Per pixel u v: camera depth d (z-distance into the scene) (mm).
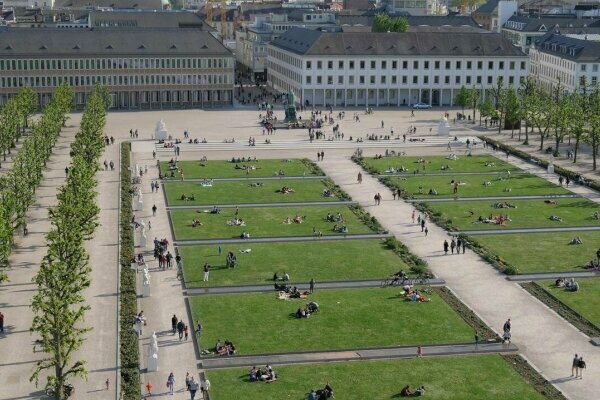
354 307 180250
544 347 162875
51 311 140875
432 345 161750
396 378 148375
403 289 191500
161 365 153750
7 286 189500
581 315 177250
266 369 148875
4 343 160750
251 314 176125
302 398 140625
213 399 140375
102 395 142125
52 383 137375
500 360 156125
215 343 161875
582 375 151250
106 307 178875
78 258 175750
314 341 163000
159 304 182000
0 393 141625
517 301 186000
